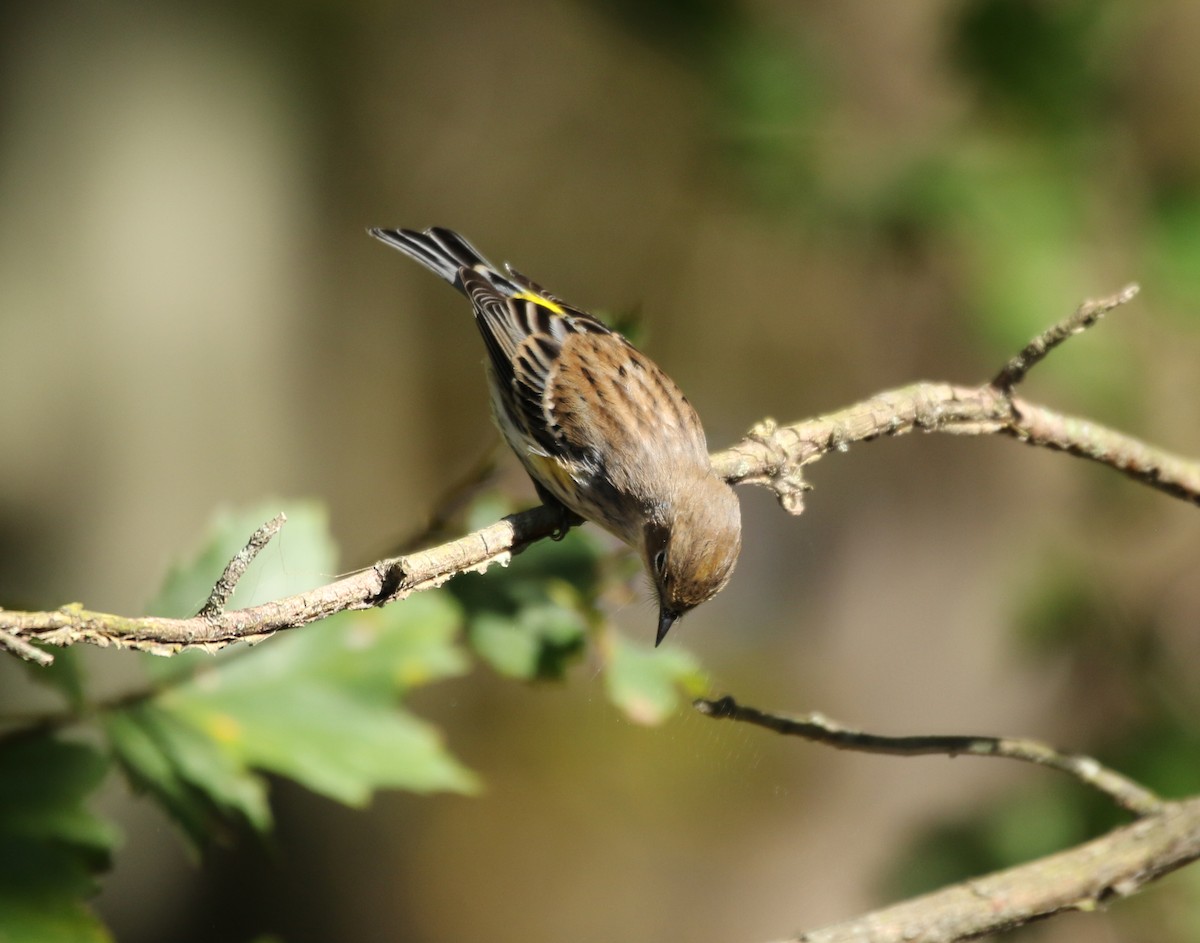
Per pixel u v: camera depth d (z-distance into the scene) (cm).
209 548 666
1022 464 1619
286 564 667
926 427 644
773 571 1717
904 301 1585
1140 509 1205
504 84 2109
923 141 1116
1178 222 1101
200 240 1376
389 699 638
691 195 2094
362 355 1744
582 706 1878
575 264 2092
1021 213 1073
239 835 1427
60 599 1275
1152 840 568
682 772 1775
